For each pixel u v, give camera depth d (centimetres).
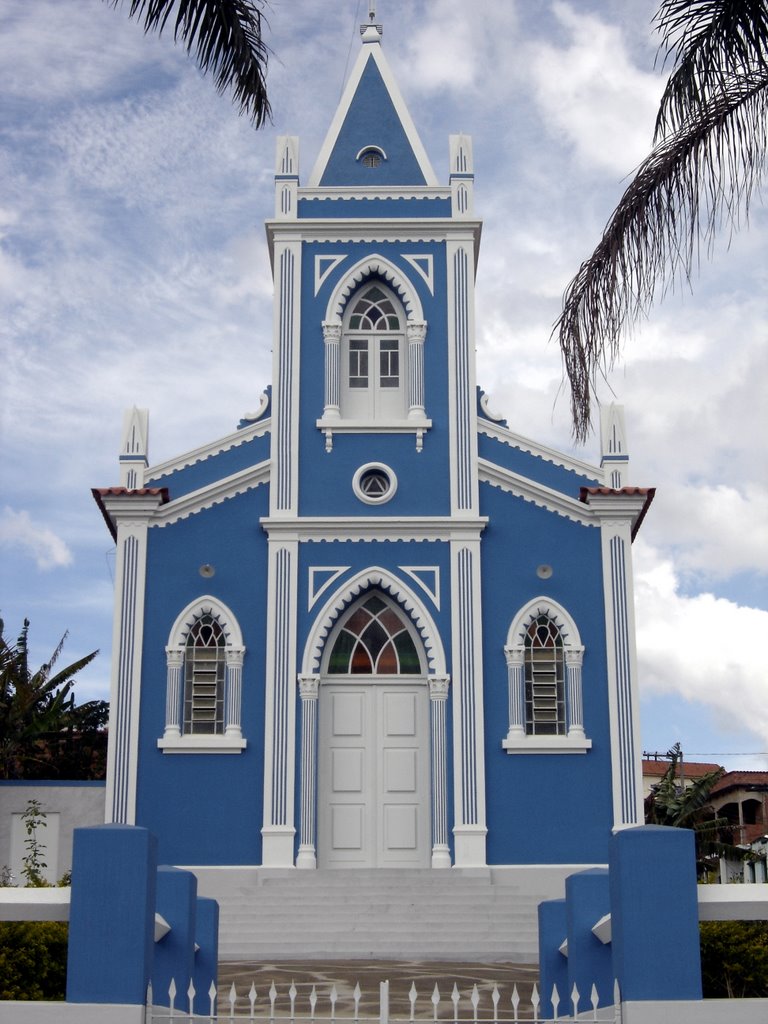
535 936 2070
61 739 3647
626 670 2458
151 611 2489
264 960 1994
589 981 1053
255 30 1489
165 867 1109
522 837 2394
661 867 862
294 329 2633
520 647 2481
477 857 2372
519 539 2534
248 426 2614
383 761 2478
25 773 3531
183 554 2517
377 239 2673
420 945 2033
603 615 2492
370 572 2509
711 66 1416
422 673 2511
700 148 1394
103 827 891
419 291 2652
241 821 2400
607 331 1405
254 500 2555
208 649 2497
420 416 2586
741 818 5184
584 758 2430
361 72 2791
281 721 2439
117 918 872
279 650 2467
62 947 1156
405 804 2461
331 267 2661
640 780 2412
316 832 2420
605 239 1411
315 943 2041
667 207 1393
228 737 2427
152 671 2464
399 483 2558
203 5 1469
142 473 2562
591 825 2398
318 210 2684
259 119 1512
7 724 3372
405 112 2756
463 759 2422
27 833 2519
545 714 2473
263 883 2288
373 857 2441
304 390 2608
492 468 2562
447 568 2517
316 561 2516
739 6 1412
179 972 1068
